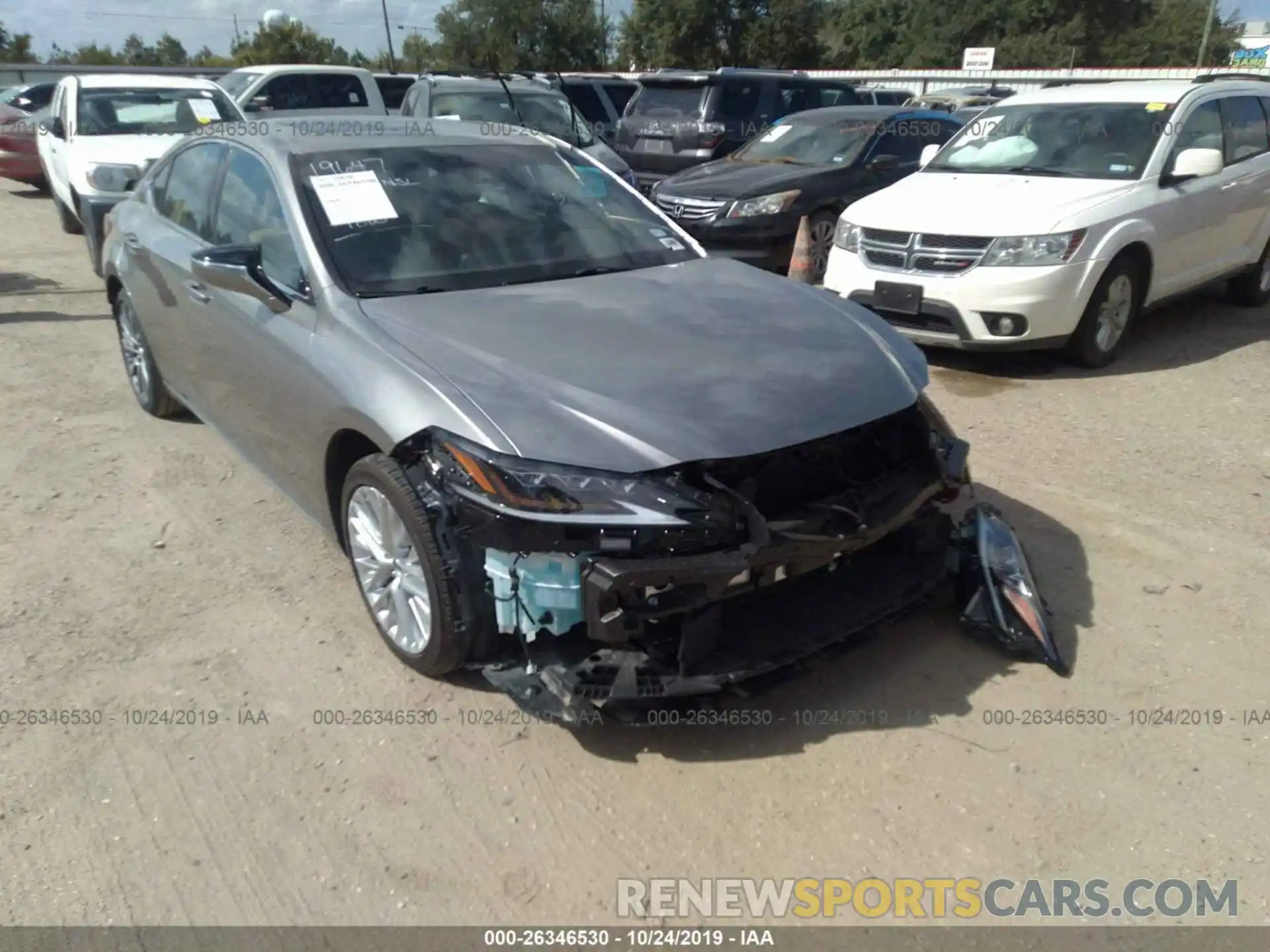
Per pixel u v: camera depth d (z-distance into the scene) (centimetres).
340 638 358
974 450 526
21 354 691
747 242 903
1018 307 614
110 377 641
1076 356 655
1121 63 4453
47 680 334
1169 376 651
